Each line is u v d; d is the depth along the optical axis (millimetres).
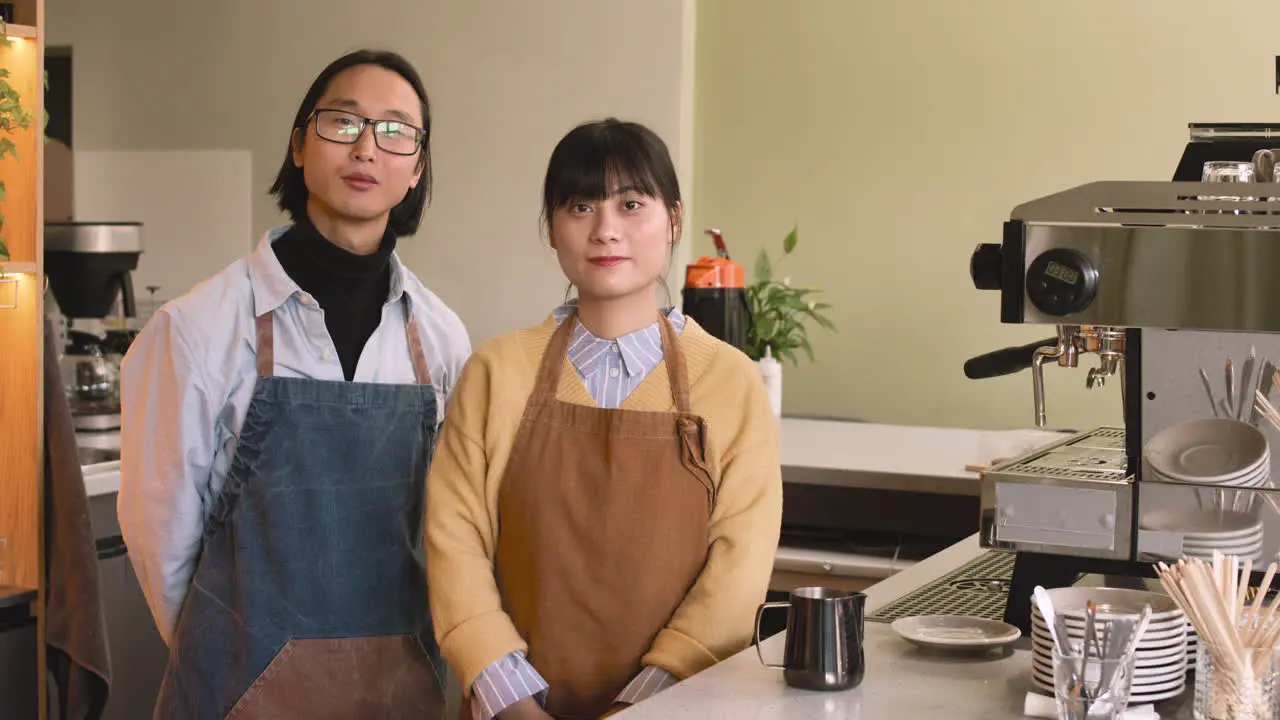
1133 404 1473
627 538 1528
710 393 1593
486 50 4410
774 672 1379
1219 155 1609
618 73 4305
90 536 2449
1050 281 1373
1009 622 1543
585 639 1532
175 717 1822
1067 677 1136
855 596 1329
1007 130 4840
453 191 4477
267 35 4605
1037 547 1506
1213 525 1442
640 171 1561
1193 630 1351
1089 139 4750
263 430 1812
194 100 4695
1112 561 1505
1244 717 1180
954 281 4941
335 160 1823
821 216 5094
